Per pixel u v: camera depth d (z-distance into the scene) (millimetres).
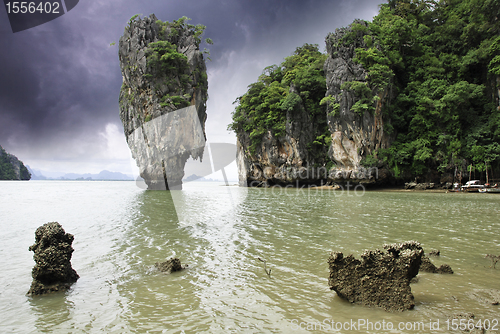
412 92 44312
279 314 5328
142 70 51500
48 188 63094
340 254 6008
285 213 18703
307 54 61250
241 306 5691
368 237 11562
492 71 39531
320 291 6395
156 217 16703
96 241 11273
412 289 6398
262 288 6590
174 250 9930
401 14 51094
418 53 47719
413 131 43312
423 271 7605
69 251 7191
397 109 44281
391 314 5230
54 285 6637
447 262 8344
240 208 21219
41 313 5500
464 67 42844
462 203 24453
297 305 5699
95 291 6551
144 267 8219
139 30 54438
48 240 6988
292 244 10562
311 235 12008
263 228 13594
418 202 25484
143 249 10102
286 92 56031
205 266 8227
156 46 52062
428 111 42031
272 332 4695
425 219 15953
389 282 5605
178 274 7613
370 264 5828
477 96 40812
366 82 41562
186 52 57844
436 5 51844
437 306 5516
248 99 60344
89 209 22062
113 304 5863
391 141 44188
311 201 27047
